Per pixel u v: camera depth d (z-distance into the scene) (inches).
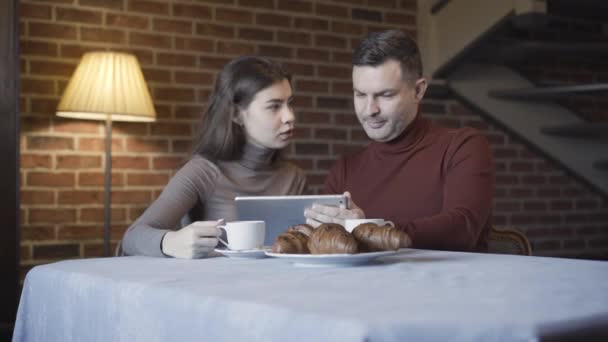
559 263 48.4
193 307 36.0
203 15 131.7
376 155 86.8
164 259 59.4
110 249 123.3
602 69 171.9
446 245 69.2
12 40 110.3
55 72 120.0
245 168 80.9
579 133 138.3
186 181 75.9
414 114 84.3
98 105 109.7
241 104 79.5
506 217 160.2
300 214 63.5
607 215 172.6
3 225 109.3
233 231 59.4
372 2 146.6
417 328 26.6
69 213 120.6
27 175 117.8
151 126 127.2
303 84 139.8
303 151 138.9
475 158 79.1
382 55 80.7
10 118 110.0
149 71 127.2
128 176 125.2
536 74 162.6
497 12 127.8
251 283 40.5
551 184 165.8
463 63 141.5
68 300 49.6
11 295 109.7
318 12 141.9
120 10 125.1
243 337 32.4
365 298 33.4
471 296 33.5
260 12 136.6
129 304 41.7
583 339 27.0
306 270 47.7
